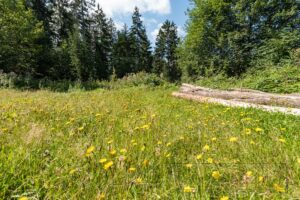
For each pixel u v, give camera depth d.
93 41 45.62
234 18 20.64
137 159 2.66
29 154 2.52
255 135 3.62
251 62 17.09
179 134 3.70
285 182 2.06
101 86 21.50
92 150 2.60
